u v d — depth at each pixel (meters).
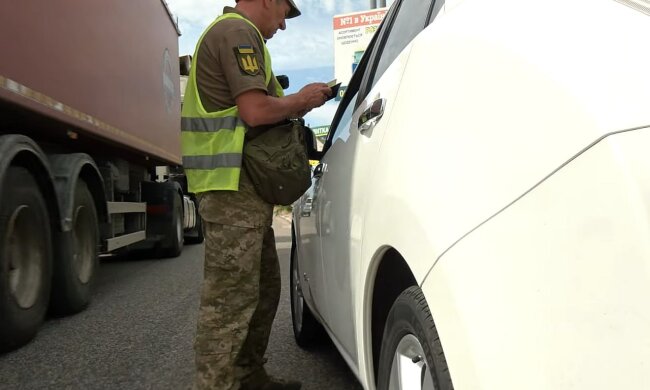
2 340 3.98
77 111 5.07
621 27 1.18
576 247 1.03
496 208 1.24
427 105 1.66
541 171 1.13
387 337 1.90
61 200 4.98
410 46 1.99
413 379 1.71
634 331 0.92
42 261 4.54
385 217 1.78
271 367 3.71
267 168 2.58
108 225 6.52
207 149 2.60
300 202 3.89
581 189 1.04
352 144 2.42
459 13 1.75
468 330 1.26
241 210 2.60
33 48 4.20
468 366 1.26
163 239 9.52
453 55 1.59
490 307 1.20
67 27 4.89
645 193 0.96
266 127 2.69
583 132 1.07
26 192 4.29
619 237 0.96
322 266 2.88
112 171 7.29
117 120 6.32
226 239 2.60
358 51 16.08
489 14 1.55
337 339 2.75
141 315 5.23
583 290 1.00
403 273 1.95
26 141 4.28
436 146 1.54
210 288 2.63
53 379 3.54
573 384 1.00
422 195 1.54
